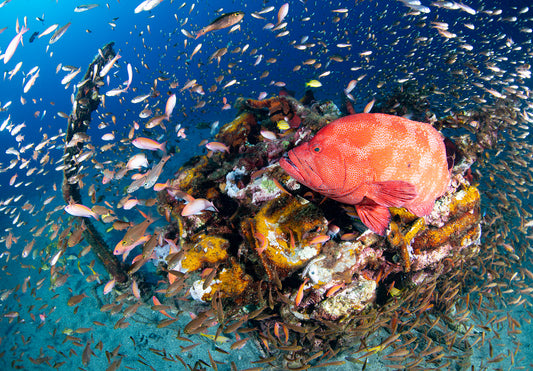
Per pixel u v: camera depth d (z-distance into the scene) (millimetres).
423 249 920
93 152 1471
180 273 818
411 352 871
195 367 845
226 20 765
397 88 1471
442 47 2818
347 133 671
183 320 1158
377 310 896
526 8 1742
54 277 1238
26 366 1250
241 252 887
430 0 1221
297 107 1287
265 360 772
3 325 1468
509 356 1015
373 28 3031
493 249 1068
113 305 955
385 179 681
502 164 1226
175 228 1189
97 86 1709
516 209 1135
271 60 1663
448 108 1470
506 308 1161
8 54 1011
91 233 1301
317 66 1836
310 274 787
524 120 1349
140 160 991
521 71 1465
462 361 971
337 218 845
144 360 1102
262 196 887
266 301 896
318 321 862
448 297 967
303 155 680
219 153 1210
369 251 853
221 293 874
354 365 946
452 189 946
